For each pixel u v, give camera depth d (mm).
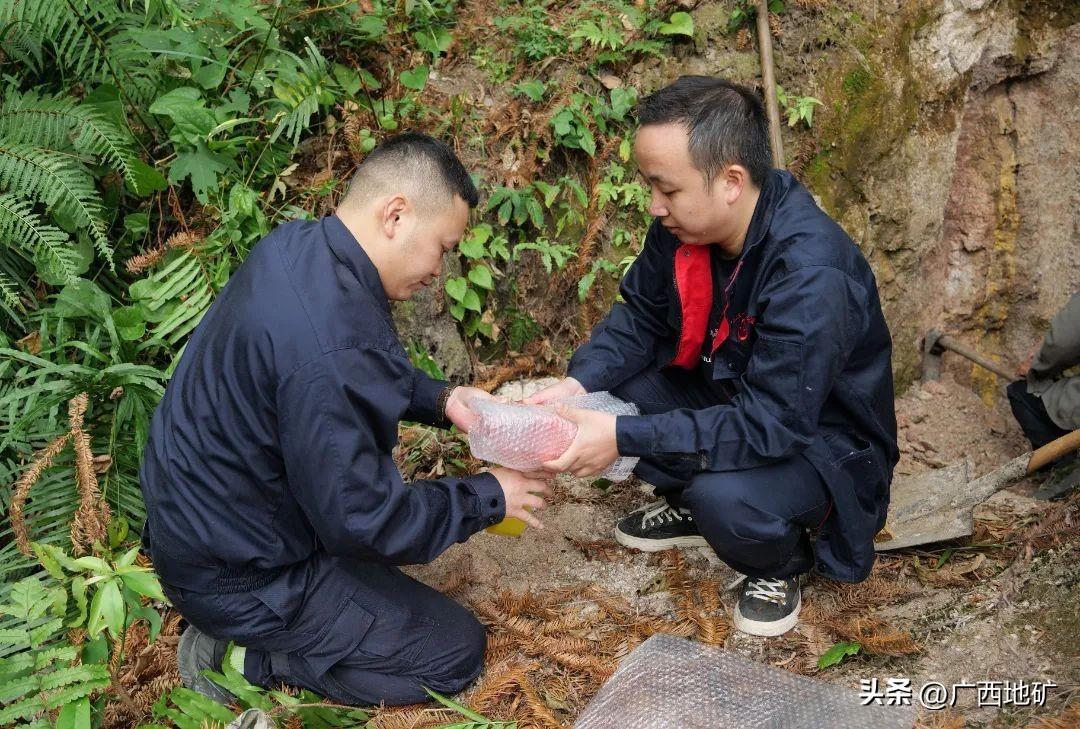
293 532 2055
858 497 2359
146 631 2447
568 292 3580
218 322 1948
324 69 3178
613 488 3072
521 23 3611
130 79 3031
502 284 3484
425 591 2281
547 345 3521
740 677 2273
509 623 2453
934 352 4434
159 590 2064
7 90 2920
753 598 2451
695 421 2195
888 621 2488
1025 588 2541
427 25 3600
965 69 4105
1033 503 3062
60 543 2539
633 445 2207
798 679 2268
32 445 2693
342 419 1832
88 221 2740
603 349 2676
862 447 2344
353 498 1870
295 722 2139
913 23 3967
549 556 2781
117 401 2775
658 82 3682
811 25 3768
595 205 3564
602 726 2143
